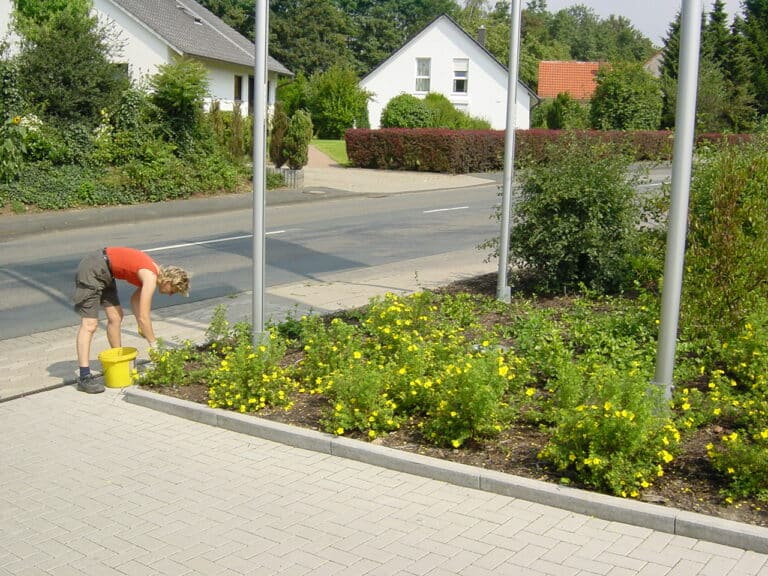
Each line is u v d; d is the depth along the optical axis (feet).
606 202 33.32
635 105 136.46
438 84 159.94
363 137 108.68
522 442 19.15
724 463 16.49
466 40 156.66
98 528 15.80
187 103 76.74
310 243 52.75
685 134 19.35
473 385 18.72
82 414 22.41
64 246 50.52
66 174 68.80
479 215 67.21
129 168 70.90
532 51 264.11
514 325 28.66
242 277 41.81
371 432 19.47
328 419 20.49
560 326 28.94
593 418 17.07
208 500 16.99
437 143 104.17
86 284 24.23
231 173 78.74
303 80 162.61
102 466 18.85
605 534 15.21
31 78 70.33
